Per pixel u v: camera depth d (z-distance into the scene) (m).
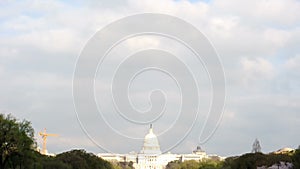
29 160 199.38
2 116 189.50
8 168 196.25
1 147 185.00
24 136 191.50
